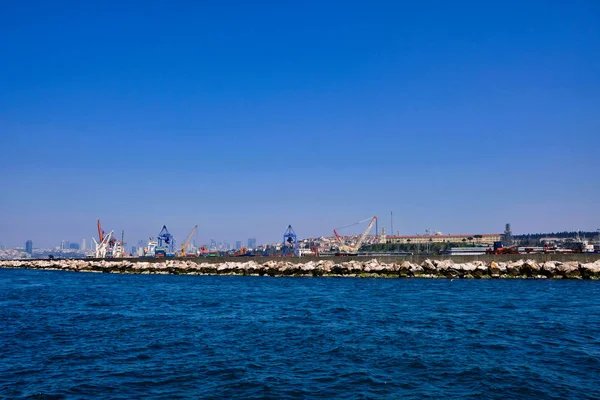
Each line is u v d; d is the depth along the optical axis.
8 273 152.75
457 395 25.41
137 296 71.00
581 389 26.30
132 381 27.77
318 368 30.12
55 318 49.19
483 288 79.50
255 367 30.36
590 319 46.62
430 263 107.19
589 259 102.88
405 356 32.75
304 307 56.16
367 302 60.38
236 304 59.81
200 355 33.34
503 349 34.56
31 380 28.05
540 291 73.69
